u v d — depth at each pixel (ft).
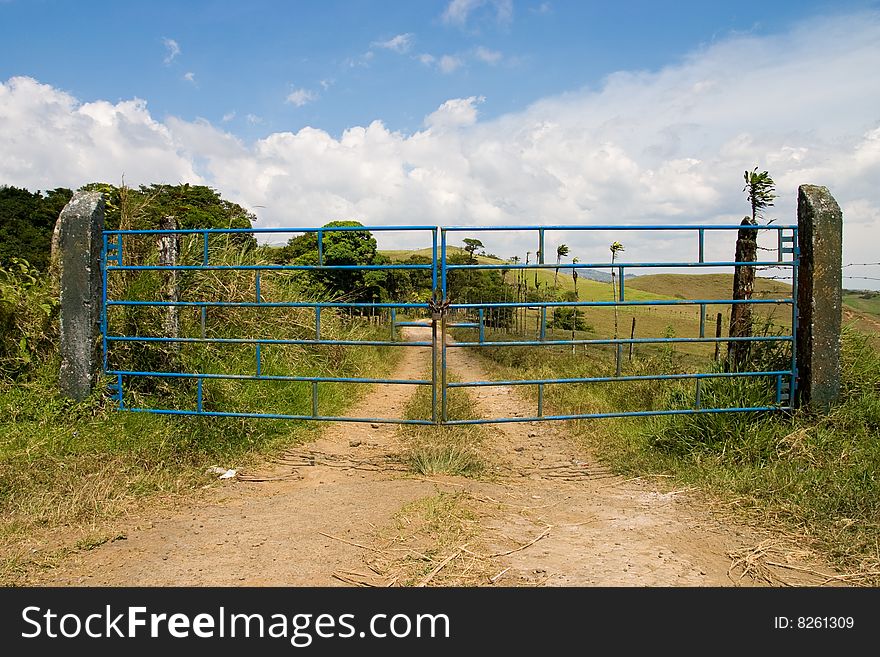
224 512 14.97
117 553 12.51
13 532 13.08
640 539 13.44
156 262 24.62
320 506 15.28
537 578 11.48
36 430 17.83
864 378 20.16
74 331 19.38
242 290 29.76
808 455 17.11
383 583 11.27
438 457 19.24
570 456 21.12
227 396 21.88
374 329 47.62
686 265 18.70
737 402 19.54
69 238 19.25
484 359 57.16
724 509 15.11
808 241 18.97
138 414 19.30
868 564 12.00
